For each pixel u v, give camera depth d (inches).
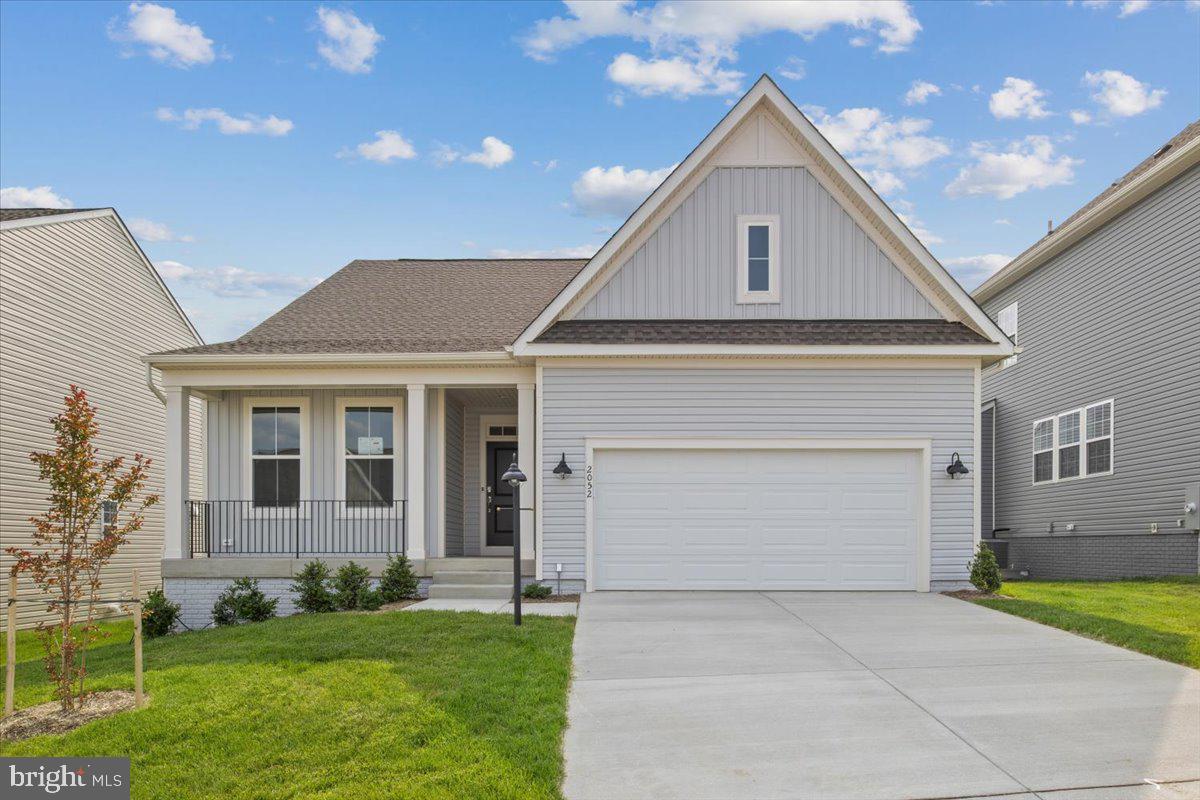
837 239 572.4
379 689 310.8
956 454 548.7
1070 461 826.2
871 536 551.5
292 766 254.7
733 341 542.6
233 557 585.9
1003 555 922.1
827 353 540.1
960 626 431.2
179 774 252.4
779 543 551.8
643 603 504.4
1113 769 247.4
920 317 569.6
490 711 289.9
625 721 291.1
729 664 359.9
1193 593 521.7
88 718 300.8
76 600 322.0
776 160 573.9
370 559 577.9
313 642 382.9
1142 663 355.3
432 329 647.8
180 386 585.0
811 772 248.5
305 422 627.2
